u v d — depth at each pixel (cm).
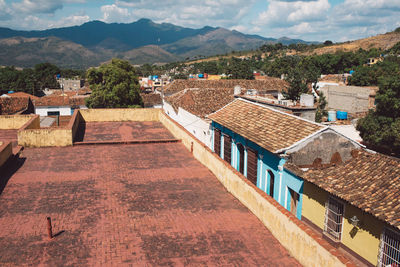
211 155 1566
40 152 1847
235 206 1209
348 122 3123
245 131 1769
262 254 899
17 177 1456
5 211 1127
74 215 1110
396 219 1059
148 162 1711
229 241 964
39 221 1062
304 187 1466
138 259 866
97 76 5194
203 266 841
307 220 1463
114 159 1752
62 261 849
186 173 1558
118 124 2825
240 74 9031
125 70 5412
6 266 822
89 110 2861
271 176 1584
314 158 1480
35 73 14862
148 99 6425
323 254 743
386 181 1257
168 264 847
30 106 4416
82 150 1905
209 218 1109
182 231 1019
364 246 1216
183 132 2073
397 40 17350
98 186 1377
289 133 1564
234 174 1294
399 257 1086
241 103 2197
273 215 998
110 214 1124
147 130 2622
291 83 4147
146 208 1177
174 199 1260
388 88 3008
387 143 2862
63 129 1950
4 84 10162
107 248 914
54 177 1467
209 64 17550
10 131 2383
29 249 899
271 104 2928
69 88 10375
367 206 1155
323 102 4612
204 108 3600
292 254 887
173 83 5512
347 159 1528
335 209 1320
